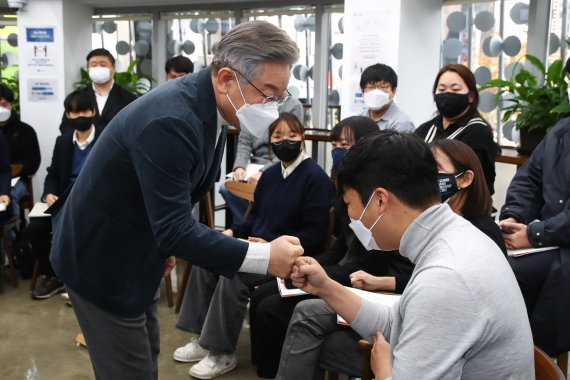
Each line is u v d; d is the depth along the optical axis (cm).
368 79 335
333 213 254
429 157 111
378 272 215
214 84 142
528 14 411
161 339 299
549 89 315
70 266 150
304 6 512
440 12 431
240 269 141
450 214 111
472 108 270
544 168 248
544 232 226
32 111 517
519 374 103
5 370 267
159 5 562
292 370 196
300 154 262
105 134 145
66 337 304
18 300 355
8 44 622
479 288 98
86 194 146
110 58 424
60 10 508
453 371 96
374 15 396
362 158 113
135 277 150
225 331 255
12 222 381
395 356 101
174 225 134
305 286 146
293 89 534
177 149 132
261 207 271
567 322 218
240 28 138
